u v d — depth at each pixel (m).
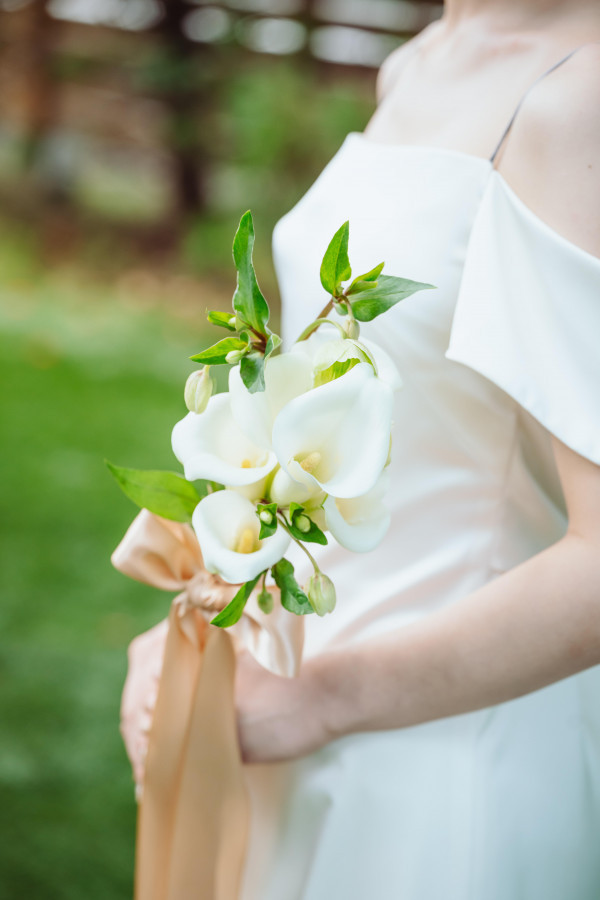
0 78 6.67
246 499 0.80
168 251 6.25
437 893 0.94
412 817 0.95
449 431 0.95
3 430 3.55
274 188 5.97
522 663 0.85
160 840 0.99
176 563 0.95
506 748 0.96
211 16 6.31
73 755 2.00
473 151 0.92
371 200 0.97
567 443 0.83
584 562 0.83
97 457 3.43
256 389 0.76
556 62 0.89
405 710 0.89
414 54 1.09
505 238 0.87
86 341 4.73
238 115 5.90
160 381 4.30
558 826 0.98
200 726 0.94
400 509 0.97
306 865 0.98
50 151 6.81
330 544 1.00
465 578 0.96
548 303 0.84
